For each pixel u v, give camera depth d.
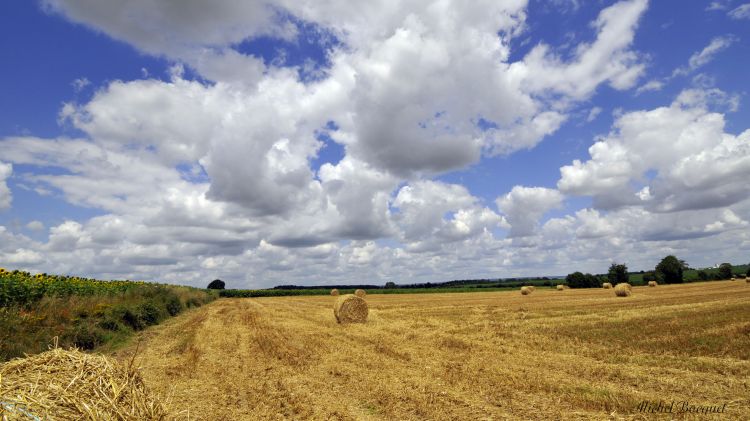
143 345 16.62
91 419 4.87
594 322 20.58
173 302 32.34
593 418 7.55
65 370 5.36
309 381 10.55
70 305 18.56
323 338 17.92
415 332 19.53
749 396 8.43
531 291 55.16
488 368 11.60
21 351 11.99
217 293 72.19
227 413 8.17
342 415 7.95
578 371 11.06
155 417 5.79
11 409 4.40
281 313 31.28
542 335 17.36
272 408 8.48
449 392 9.32
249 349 15.44
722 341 13.84
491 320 23.67
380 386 9.89
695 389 9.05
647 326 18.14
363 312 25.02
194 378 11.05
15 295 17.34
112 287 30.73
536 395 9.03
